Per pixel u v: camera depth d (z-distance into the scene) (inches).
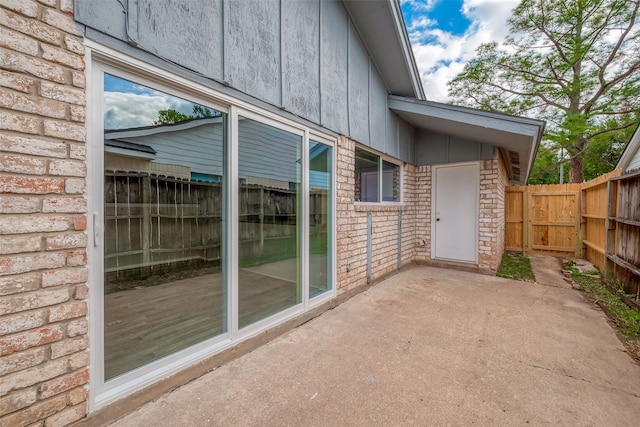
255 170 107.9
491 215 220.2
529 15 424.8
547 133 439.5
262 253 112.3
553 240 304.8
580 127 392.5
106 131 69.8
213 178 95.6
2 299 52.6
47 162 57.8
